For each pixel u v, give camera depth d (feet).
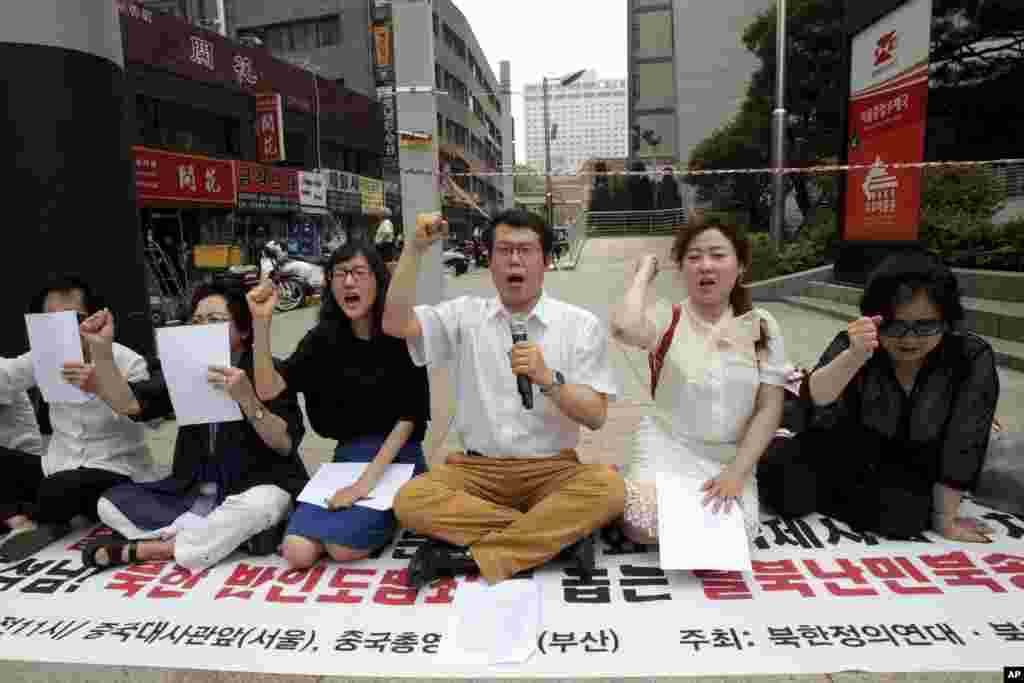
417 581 8.39
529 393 8.39
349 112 78.54
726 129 76.69
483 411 9.21
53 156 14.26
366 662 7.10
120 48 16.02
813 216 51.88
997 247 28.14
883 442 9.57
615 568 8.80
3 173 13.97
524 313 9.21
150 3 78.38
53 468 10.45
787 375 9.08
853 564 8.73
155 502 9.56
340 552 8.95
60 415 10.40
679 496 8.90
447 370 20.52
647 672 6.82
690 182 87.76
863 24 28.73
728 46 116.37
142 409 9.88
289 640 7.49
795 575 8.51
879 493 9.37
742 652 7.06
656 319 9.70
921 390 9.14
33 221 14.19
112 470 10.32
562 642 7.30
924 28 24.61
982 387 8.91
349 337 9.93
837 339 9.74
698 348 9.33
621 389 18.35
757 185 73.41
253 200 58.85
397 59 14.93
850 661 6.86
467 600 8.04
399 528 10.16
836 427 9.80
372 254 9.61
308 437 14.76
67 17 14.28
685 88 119.24
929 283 8.45
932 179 34.19
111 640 7.57
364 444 10.29
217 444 9.84
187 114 54.75
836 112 63.31
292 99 67.41
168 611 8.10
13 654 7.36
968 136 40.57
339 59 84.99
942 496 9.29
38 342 9.82
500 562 8.41
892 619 7.52
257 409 9.37
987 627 7.33
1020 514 9.91
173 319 33.06
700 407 9.35
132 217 16.19
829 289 32.45
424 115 15.05
